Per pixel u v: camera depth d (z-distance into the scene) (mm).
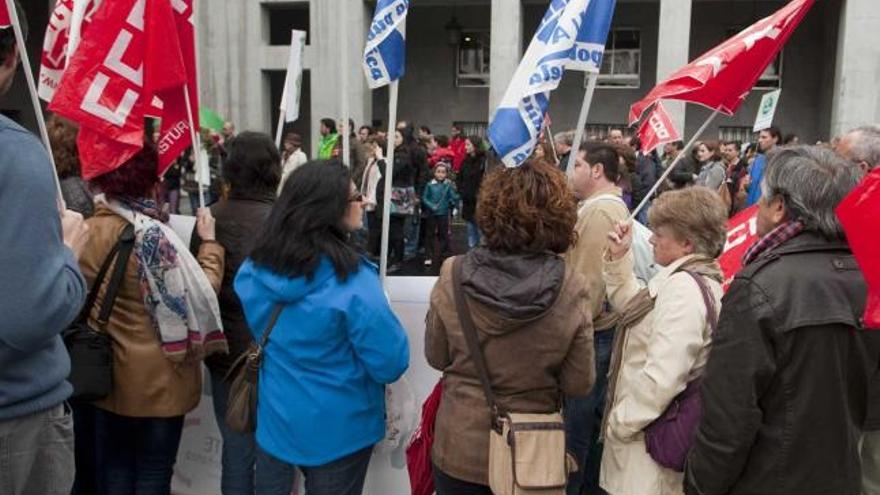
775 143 9273
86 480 3203
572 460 2355
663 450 2320
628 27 20391
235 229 3068
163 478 2973
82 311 2740
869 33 15664
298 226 2354
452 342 2314
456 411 2328
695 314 2287
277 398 2479
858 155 2807
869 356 1919
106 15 2691
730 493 1972
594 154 3521
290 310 2400
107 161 2711
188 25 3098
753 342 1842
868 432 2477
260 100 19391
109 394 2746
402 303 3318
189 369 2871
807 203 1909
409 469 2828
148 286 2711
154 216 2826
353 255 2408
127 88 2729
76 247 2111
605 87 20781
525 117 2754
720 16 19469
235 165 3111
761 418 1866
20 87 21359
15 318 1611
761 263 1911
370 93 18859
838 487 1875
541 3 19500
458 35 20000
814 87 19297
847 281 1855
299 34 5508
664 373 2270
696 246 2457
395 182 10523
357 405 2480
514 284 2174
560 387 2332
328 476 2498
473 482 2301
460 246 13203
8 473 1755
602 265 3197
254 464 3205
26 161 1649
